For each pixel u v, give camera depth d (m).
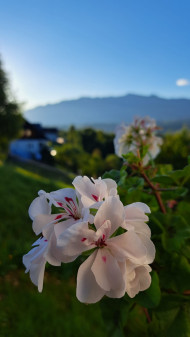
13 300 4.03
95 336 3.63
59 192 1.00
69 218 0.94
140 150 2.05
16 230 6.50
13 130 40.91
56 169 25.88
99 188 0.95
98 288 0.86
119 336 1.18
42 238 0.96
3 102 39.97
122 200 1.63
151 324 1.24
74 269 1.08
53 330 3.68
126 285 0.87
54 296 4.06
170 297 1.25
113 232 0.88
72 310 3.93
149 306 1.06
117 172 1.75
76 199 0.98
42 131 59.47
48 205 0.98
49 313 3.87
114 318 1.21
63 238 0.83
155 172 1.94
